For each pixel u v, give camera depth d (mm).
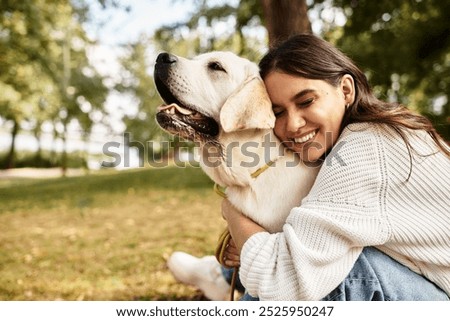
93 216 7027
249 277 1581
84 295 3182
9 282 3549
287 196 1924
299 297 1495
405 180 1581
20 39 13039
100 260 4164
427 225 1566
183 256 2746
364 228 1507
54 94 18469
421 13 9023
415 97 13898
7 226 6539
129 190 10273
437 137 1741
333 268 1512
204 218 6020
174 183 10648
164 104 2158
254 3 6883
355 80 1883
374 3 7730
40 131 27953
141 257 4141
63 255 4438
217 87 2018
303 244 1514
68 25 14430
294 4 3746
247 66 2033
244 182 1937
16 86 15883
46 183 15188
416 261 1663
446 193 1598
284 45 1910
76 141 28766
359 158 1617
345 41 8438
